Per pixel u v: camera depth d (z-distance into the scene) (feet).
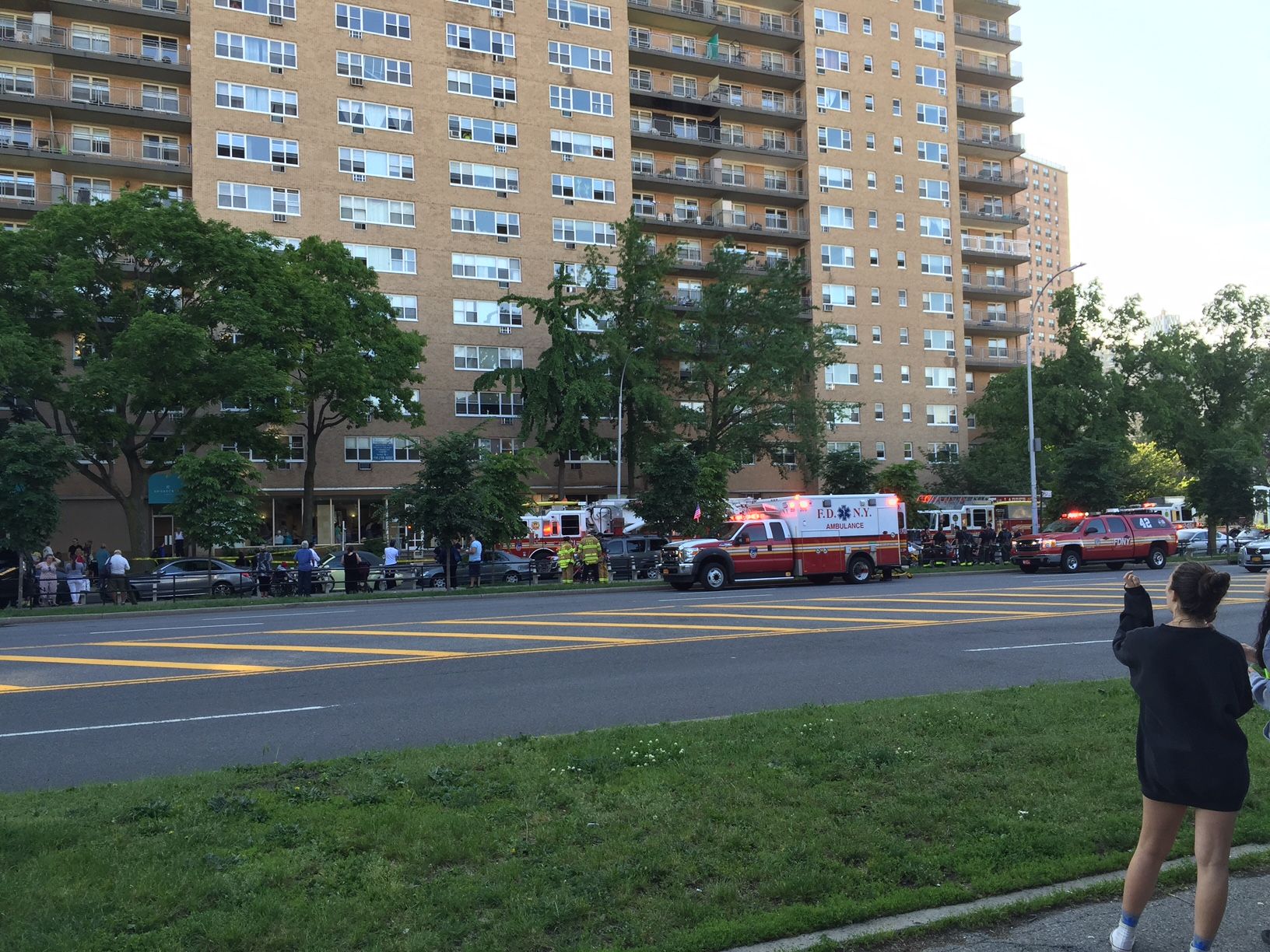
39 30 139.95
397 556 104.78
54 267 105.50
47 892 14.88
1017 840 17.02
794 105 202.69
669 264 156.15
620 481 160.25
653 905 14.53
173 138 149.69
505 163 167.12
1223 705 12.52
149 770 24.93
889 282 203.62
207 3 146.92
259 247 116.67
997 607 63.21
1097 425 156.56
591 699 33.53
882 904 14.25
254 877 15.57
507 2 169.58
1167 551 111.55
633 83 189.98
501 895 14.83
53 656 46.37
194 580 94.99
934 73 211.82
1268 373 152.46
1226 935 13.66
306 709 32.35
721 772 21.39
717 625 54.54
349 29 156.56
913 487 143.64
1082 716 26.78
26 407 105.91
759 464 191.31
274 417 113.19
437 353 159.63
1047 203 515.09
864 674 38.17
